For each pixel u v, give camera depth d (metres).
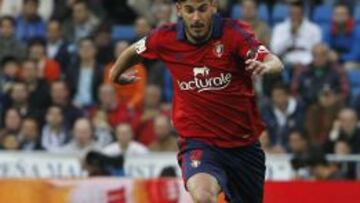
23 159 34.44
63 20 45.34
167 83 41.84
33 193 28.84
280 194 29.56
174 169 34.03
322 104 38.72
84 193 29.00
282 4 48.75
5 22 43.50
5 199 28.80
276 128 37.88
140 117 38.34
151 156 34.03
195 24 20.11
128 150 35.28
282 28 44.19
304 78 40.78
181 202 28.95
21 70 41.44
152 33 20.95
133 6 48.28
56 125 37.25
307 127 38.38
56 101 38.88
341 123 36.62
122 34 47.25
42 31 46.03
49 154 34.50
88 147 35.91
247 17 43.97
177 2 20.36
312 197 29.67
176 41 20.64
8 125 37.16
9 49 43.31
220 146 20.86
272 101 38.59
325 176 33.09
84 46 41.81
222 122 20.78
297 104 38.97
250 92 20.92
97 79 41.53
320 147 35.16
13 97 39.19
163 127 35.78
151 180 29.09
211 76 20.53
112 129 37.78
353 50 46.16
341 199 29.69
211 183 20.19
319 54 41.00
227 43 20.31
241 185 21.41
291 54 43.69
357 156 33.94
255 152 21.23
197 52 20.50
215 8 20.38
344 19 46.12
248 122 20.95
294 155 34.16
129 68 21.73
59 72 42.28
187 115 20.89
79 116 38.66
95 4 47.22
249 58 19.95
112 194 29.06
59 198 28.91
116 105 38.72
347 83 41.25
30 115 38.59
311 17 48.38
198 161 20.64
